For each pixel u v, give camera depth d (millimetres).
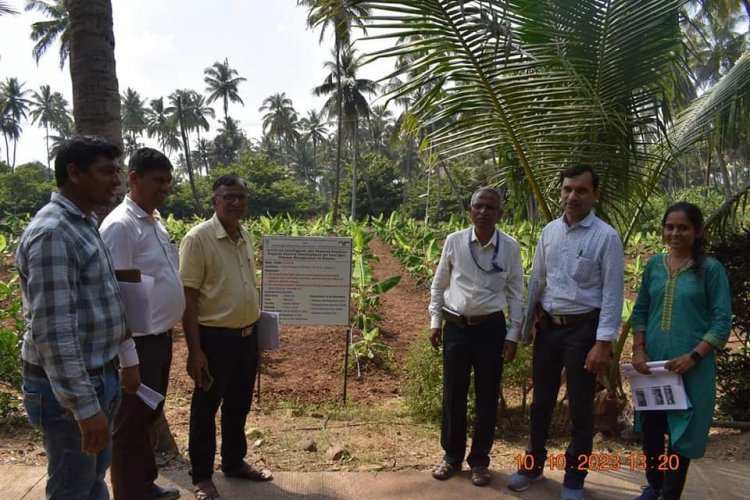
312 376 6508
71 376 2072
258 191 50406
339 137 37844
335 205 37938
